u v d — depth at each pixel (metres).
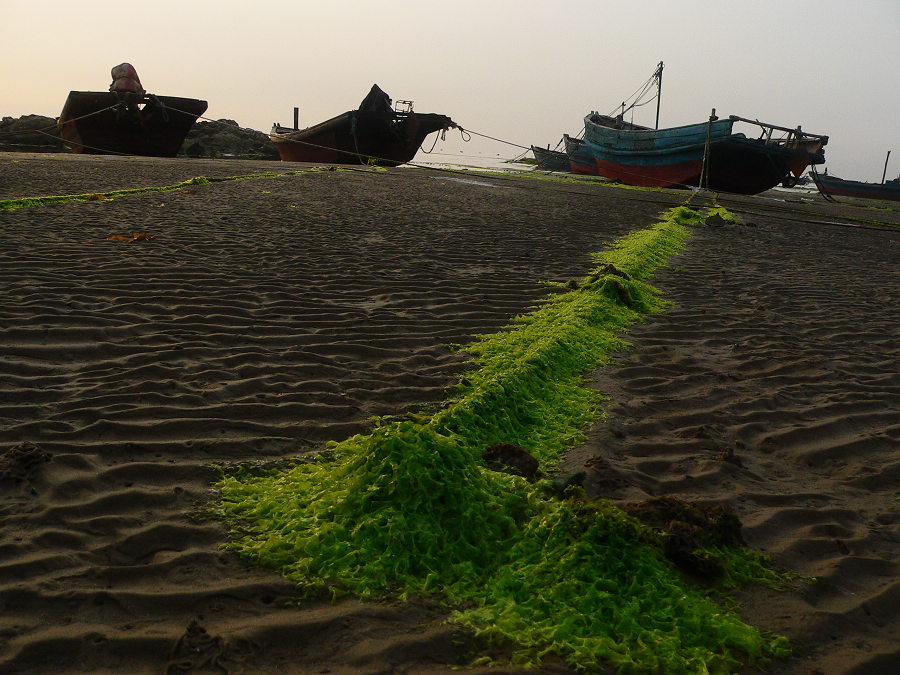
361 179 23.73
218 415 4.38
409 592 2.85
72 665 2.39
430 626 2.67
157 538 3.11
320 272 8.38
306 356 5.52
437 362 5.62
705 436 4.64
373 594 2.83
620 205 20.62
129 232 10.05
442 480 3.25
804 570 3.21
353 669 2.44
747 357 6.40
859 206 37.16
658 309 7.95
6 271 7.23
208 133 62.81
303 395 4.79
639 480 3.99
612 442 4.48
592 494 3.79
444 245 10.91
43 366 4.96
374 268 8.80
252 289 7.34
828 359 6.46
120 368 5.02
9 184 15.68
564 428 4.62
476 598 2.84
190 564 2.95
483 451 4.06
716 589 3.01
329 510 3.24
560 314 6.91
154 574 2.88
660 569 2.96
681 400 5.27
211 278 7.64
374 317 6.69
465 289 8.03
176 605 2.70
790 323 7.71
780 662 2.61
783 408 5.21
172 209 12.83
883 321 8.09
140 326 5.91
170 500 3.43
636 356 6.24
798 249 14.08
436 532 3.09
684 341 6.80
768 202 30.84
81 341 5.48
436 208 16.09
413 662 2.49
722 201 27.73
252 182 19.62
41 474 3.53
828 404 5.31
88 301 6.47
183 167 25.25
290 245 9.95
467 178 30.20
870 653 2.66
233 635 2.54
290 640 2.56
